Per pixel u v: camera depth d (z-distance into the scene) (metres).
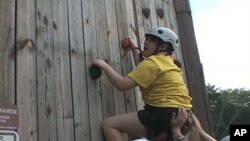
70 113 2.51
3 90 2.17
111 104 2.84
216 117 17.84
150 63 2.58
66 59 2.60
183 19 3.95
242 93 24.08
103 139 2.68
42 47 2.46
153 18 3.59
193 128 2.83
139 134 2.60
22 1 2.42
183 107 2.54
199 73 3.84
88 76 2.73
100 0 3.05
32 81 2.33
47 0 2.59
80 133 2.53
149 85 2.57
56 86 2.47
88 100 2.67
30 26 2.42
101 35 2.95
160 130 2.52
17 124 2.15
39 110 2.31
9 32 2.29
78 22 2.79
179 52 3.81
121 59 3.07
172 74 2.60
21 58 2.31
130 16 3.31
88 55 2.78
